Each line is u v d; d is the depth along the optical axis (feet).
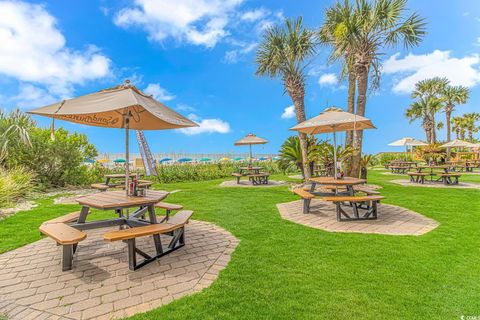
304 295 8.34
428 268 10.18
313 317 7.23
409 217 18.12
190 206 22.54
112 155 81.92
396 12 28.76
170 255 11.84
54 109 10.87
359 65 30.53
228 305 7.85
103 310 7.73
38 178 33.22
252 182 41.78
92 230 15.98
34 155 32.89
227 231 15.33
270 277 9.57
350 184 19.01
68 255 10.43
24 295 8.59
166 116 12.38
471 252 11.73
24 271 10.36
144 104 11.51
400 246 12.54
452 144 61.57
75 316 7.47
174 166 52.34
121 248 12.85
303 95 36.45
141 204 12.53
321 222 17.21
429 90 99.09
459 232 14.53
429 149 70.18
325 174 36.96
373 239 13.61
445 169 36.45
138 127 16.29
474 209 20.02
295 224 16.71
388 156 88.53
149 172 49.47
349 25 29.45
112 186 30.30
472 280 9.24
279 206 22.44
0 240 13.99
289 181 43.80
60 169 35.42
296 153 37.47
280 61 35.86
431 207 20.95
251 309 7.63
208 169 55.77
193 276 9.82
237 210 20.92
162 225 11.55
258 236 14.35
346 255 11.53
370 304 7.82
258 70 37.93
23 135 31.65
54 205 23.73
